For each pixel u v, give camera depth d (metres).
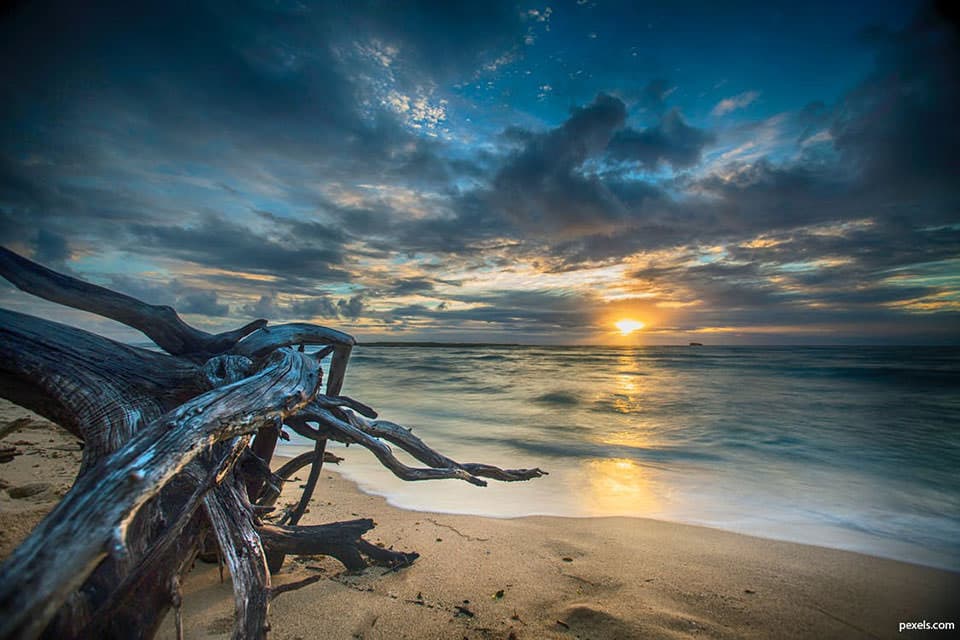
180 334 3.20
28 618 1.03
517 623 2.73
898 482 6.61
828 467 7.53
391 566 3.45
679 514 5.08
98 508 1.26
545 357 52.69
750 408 14.48
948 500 5.73
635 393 18.45
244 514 2.10
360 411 3.73
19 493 4.22
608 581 3.36
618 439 9.92
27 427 8.02
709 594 3.21
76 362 2.44
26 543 1.14
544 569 3.53
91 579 1.73
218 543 1.93
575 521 4.76
